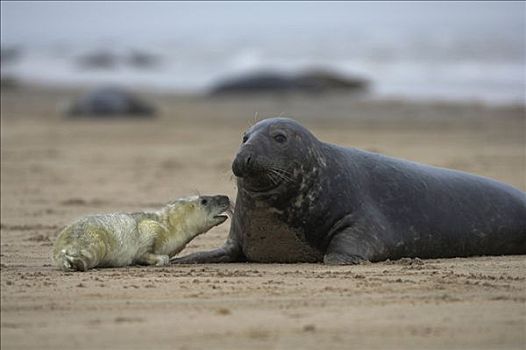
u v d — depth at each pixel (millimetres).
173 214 36906
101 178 74250
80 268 33750
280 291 29797
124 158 88375
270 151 35750
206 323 25375
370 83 180000
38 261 38125
